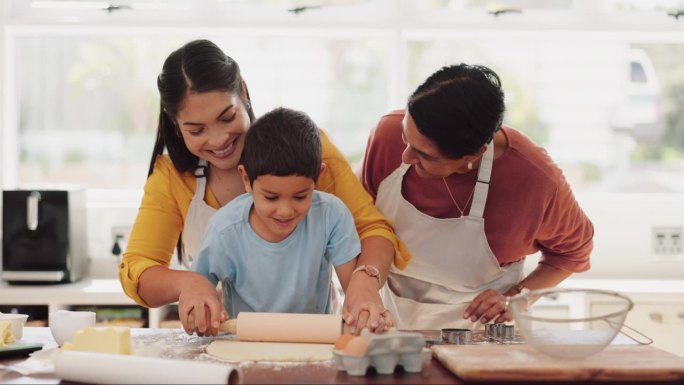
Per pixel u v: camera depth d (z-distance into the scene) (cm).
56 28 371
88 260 367
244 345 167
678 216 371
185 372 138
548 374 142
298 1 369
